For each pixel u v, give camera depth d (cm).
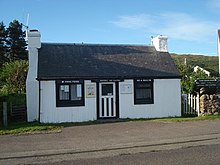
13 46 6338
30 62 1923
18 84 3569
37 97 1864
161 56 2214
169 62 2158
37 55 1942
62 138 1245
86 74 1870
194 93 2106
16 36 6378
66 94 1831
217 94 1950
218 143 1077
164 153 941
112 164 825
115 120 1806
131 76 1920
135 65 2050
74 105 1836
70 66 1922
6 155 970
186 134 1261
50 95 1806
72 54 2050
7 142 1179
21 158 933
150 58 2169
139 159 873
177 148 1012
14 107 2003
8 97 2706
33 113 1872
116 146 1067
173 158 871
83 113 1847
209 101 1875
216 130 1337
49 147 1076
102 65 1992
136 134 1299
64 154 970
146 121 1716
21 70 3597
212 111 1870
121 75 1914
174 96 2011
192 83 2138
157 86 1981
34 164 857
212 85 1980
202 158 859
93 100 1867
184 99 2091
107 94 1900
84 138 1236
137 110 1939
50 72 1838
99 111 1880
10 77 3581
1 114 1927
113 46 2244
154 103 1969
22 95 2981
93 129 1471
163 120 1711
